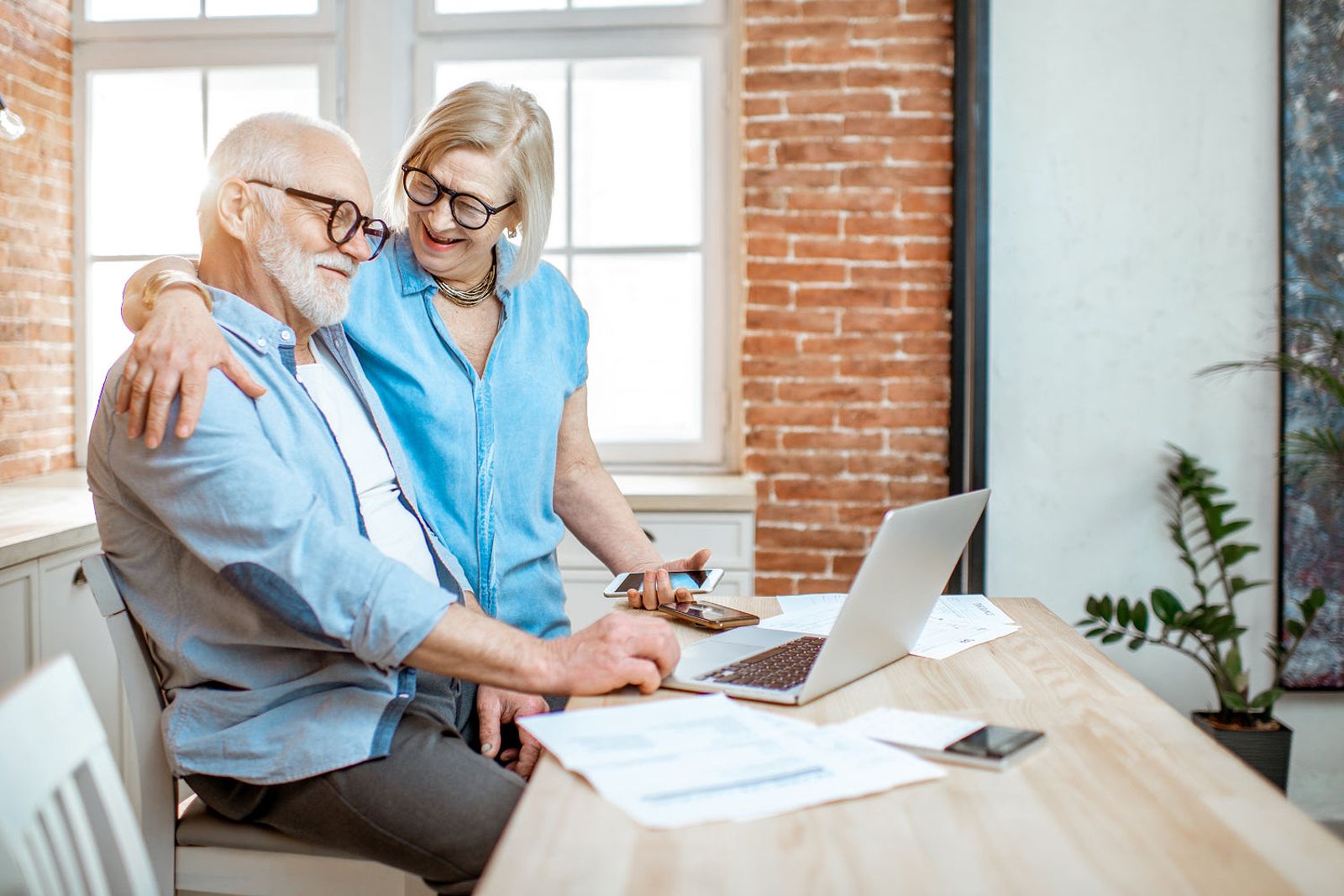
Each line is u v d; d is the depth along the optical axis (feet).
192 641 4.61
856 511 10.88
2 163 10.43
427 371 5.89
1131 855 2.74
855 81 10.69
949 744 3.46
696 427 11.62
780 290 10.82
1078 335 10.17
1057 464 10.25
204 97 11.57
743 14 10.94
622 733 3.55
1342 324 9.74
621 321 11.61
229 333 4.71
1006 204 10.14
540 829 2.87
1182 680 10.21
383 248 6.00
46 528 7.73
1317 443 9.46
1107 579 10.28
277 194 4.83
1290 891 2.53
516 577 6.19
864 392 10.85
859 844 2.80
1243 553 9.53
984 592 10.00
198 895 4.70
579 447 6.80
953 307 10.73
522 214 6.06
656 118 11.46
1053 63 10.04
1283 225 9.80
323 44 11.30
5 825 2.52
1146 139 10.03
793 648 4.69
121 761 8.73
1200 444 10.14
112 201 11.69
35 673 2.94
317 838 4.50
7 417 10.52
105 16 11.57
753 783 3.15
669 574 5.77
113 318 11.74
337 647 4.42
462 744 4.68
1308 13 9.68
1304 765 10.03
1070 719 3.84
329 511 4.62
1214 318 10.09
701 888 2.56
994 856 2.73
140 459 4.31
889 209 10.74
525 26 11.27
